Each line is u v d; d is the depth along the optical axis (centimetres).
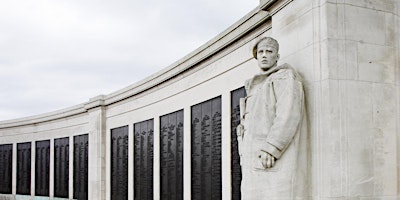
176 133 1678
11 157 3020
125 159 2125
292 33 909
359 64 832
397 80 870
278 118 788
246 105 875
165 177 1750
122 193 2131
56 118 2673
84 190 2422
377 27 856
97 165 2303
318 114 813
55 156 2697
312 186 812
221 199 1351
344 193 795
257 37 1187
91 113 2394
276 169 779
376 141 832
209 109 1448
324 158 799
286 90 797
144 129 1959
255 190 798
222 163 1350
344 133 806
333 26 820
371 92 837
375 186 820
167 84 1766
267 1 982
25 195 2891
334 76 809
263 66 859
